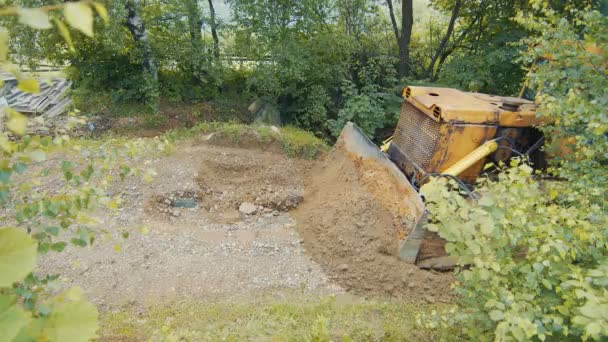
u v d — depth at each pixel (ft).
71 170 8.27
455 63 35.83
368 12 40.96
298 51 35.60
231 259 18.58
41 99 38.73
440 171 18.78
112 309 14.99
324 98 37.06
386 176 19.95
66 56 36.40
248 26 36.09
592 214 10.61
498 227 9.41
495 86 34.30
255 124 34.91
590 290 7.43
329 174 24.53
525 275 9.60
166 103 38.70
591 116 11.77
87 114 36.55
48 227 7.15
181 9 35.06
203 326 14.11
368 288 17.33
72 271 16.79
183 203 22.91
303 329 14.08
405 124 20.89
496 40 34.12
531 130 19.26
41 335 3.58
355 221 19.49
